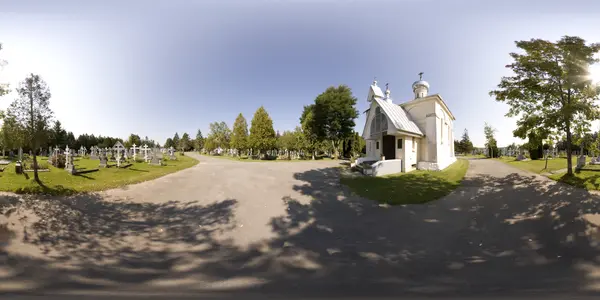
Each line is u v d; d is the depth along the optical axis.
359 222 6.62
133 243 5.11
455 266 4.19
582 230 5.52
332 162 24.52
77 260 4.29
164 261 4.35
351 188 11.02
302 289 3.54
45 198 8.27
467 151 58.66
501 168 16.36
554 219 6.30
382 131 17.31
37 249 4.62
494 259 4.41
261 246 5.03
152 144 73.06
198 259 4.44
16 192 8.82
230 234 5.71
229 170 16.84
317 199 9.11
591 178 10.72
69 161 15.66
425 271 4.03
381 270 4.07
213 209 7.81
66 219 6.39
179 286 3.59
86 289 3.46
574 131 11.48
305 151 44.28
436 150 17.23
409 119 18.44
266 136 35.44
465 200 8.62
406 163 16.28
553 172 13.53
